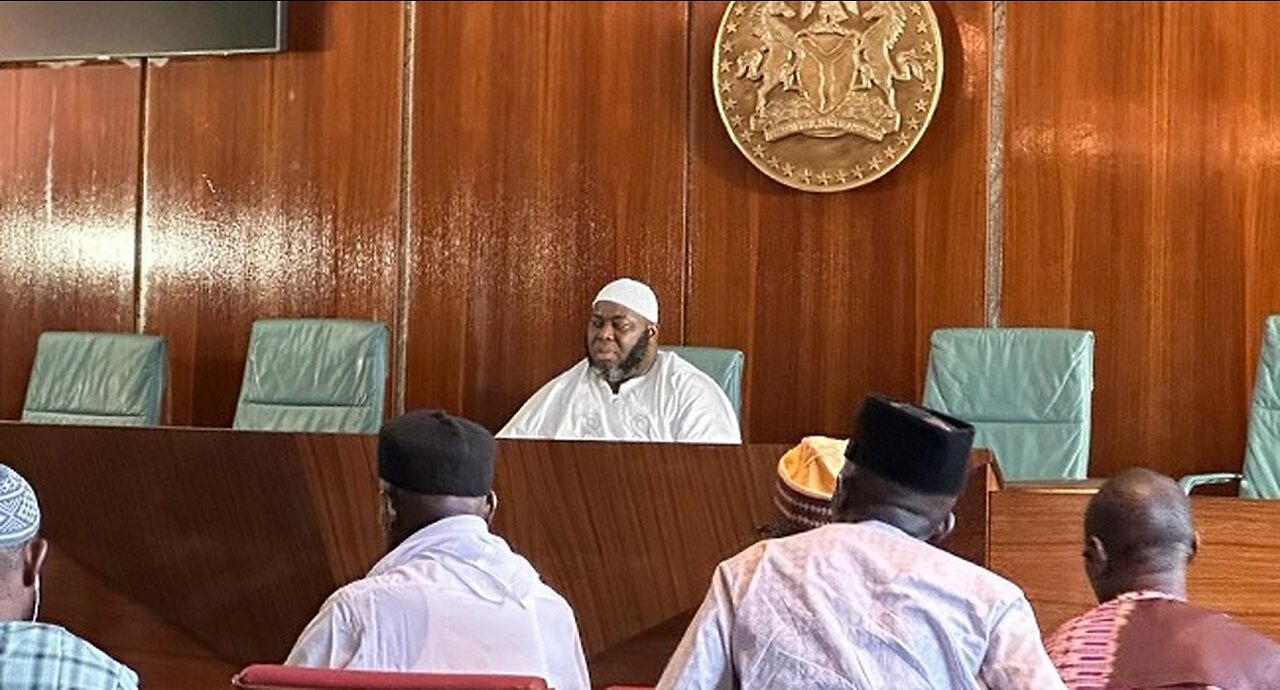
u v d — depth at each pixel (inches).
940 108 209.8
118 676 77.7
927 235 209.8
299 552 124.3
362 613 82.0
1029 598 117.8
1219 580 117.9
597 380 185.8
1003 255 207.3
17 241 245.4
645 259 219.1
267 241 234.1
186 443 124.8
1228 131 200.2
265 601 126.1
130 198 240.2
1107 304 203.9
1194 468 200.8
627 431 181.6
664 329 218.1
